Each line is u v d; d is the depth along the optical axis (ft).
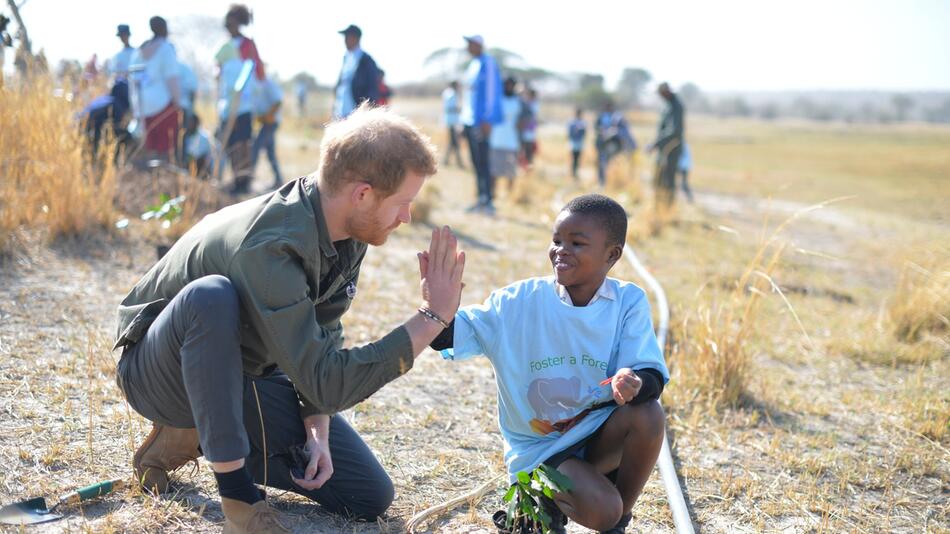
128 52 30.81
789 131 246.47
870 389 17.84
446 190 43.78
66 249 20.07
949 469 13.74
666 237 35.14
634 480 9.32
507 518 9.48
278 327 8.61
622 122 56.18
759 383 17.25
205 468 11.30
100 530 9.41
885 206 60.54
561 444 9.44
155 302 9.46
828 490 12.66
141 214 23.20
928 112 457.68
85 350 14.87
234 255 8.73
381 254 25.62
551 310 9.62
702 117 409.49
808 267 31.60
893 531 11.59
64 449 11.26
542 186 45.50
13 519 9.39
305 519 10.36
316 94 144.97
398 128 8.71
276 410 10.02
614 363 9.56
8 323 15.65
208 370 8.55
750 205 56.08
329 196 8.84
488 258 26.78
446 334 9.59
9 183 20.39
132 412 12.62
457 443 13.19
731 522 11.44
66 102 21.74
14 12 21.04
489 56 36.24
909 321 22.24
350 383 8.81
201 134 29.45
